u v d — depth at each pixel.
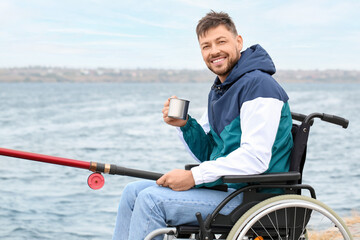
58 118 46.19
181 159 21.03
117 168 2.55
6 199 12.07
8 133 33.88
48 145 27.03
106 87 114.19
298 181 2.66
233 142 2.61
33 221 9.76
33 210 10.86
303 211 2.54
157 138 29.44
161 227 2.46
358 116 45.94
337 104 61.12
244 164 2.45
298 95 83.12
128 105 64.12
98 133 32.91
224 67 2.73
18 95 99.50
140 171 2.57
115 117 46.12
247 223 2.41
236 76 2.63
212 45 2.73
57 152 24.16
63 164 2.51
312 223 4.06
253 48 2.74
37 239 8.60
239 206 2.51
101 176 2.56
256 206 2.44
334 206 9.38
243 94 2.55
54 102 73.94
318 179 13.57
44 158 2.49
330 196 10.72
